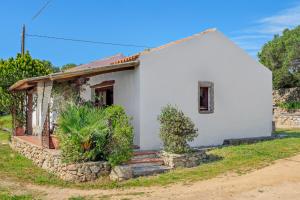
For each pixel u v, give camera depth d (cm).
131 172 1119
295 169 1147
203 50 1587
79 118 1184
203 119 1573
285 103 3381
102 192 988
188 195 918
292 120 3041
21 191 1016
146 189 1002
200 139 1562
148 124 1407
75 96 1430
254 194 907
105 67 1341
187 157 1247
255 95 1772
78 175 1101
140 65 1401
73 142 1132
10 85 2228
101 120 1182
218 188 975
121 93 1532
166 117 1291
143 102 1400
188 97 1525
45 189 1038
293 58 3272
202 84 1573
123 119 1216
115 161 1135
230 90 1677
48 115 1375
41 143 1445
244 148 1484
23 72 2283
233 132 1678
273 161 1268
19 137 1888
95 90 1752
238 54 1717
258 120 1778
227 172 1151
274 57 3612
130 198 906
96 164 1125
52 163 1235
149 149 1402
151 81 1423
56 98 1434
